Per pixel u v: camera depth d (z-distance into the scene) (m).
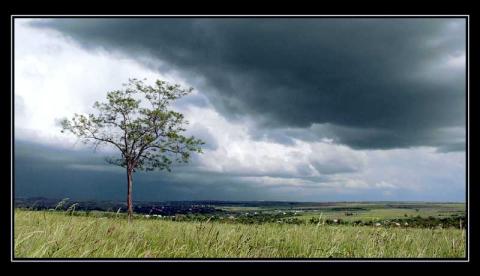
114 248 5.11
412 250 6.07
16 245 4.54
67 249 4.71
